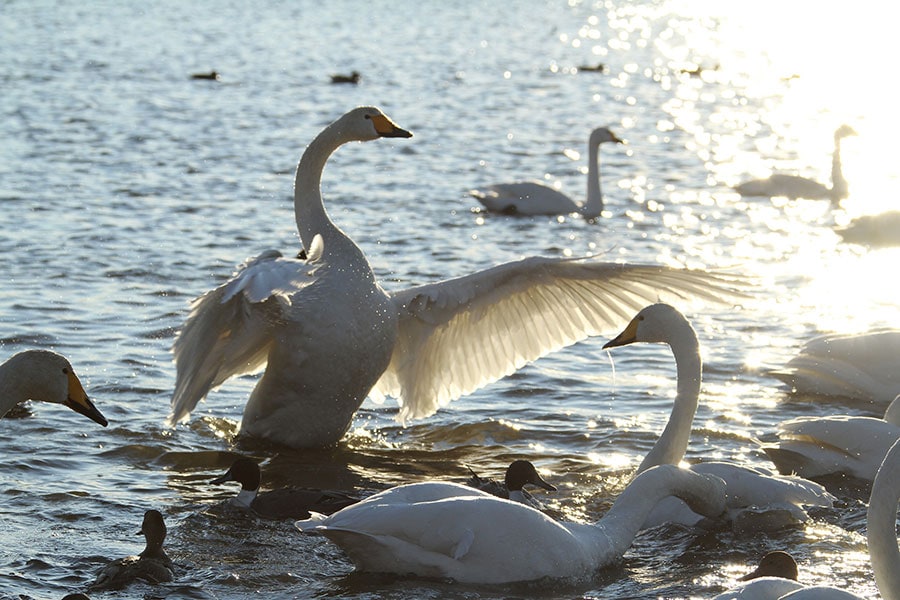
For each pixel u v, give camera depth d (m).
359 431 14.77
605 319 13.99
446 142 40.53
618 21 115.44
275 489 12.49
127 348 16.83
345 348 13.38
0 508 11.48
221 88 52.19
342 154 37.09
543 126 45.56
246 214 26.62
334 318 13.30
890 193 34.78
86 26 80.06
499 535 9.85
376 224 26.66
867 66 76.75
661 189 34.06
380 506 9.93
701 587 10.01
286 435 13.88
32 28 76.50
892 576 8.44
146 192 28.66
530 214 29.00
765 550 10.88
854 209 31.59
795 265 24.09
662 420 14.91
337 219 26.98
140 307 18.84
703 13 129.88
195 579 9.99
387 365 13.93
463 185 32.69
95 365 16.08
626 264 13.49
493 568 9.82
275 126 41.50
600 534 10.41
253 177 31.45
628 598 9.76
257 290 11.59
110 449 13.41
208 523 11.35
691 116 51.25
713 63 77.88
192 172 31.77
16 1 96.31
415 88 55.38
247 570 10.21
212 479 12.70
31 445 13.30
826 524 11.54
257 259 12.84
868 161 41.47
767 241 26.83
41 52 63.00
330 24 92.44
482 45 81.62
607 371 16.92
